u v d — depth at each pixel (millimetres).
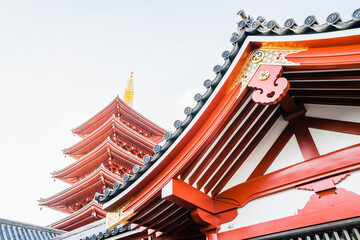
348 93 4711
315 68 4195
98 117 23469
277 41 4406
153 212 5094
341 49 3895
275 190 4879
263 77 4426
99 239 7996
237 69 4680
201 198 5156
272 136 5555
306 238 4309
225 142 5297
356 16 3545
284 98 5082
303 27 4039
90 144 22406
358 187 4234
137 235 7199
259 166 5359
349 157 4441
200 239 6402
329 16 3779
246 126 5375
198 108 4691
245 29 4691
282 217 4641
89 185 18578
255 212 4961
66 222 17453
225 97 4637
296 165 4895
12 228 13555
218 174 5539
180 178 4805
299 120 5395
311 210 4426
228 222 5156
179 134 4672
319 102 5230
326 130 4965
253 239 4754
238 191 5301
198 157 4867
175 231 6148
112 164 20906
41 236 14555
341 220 4129
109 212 5180
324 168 4574
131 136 22203
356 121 4715
